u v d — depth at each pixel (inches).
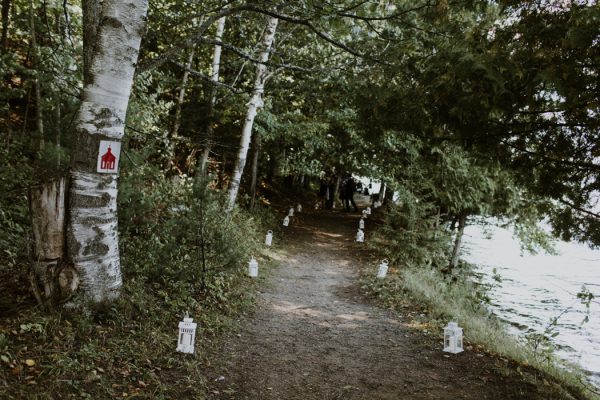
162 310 237.5
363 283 441.7
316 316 325.4
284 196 1048.2
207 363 207.6
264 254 514.9
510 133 221.0
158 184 333.7
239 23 575.8
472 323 331.9
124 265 250.5
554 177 228.2
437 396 200.8
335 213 1017.5
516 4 192.2
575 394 228.8
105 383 157.9
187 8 384.2
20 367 144.8
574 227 244.5
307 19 255.4
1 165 252.8
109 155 193.0
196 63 630.5
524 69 184.7
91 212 190.4
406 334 288.8
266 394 192.5
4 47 382.3
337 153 684.7
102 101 189.2
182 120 561.3
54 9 360.8
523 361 259.0
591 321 512.1
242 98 556.4
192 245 317.4
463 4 224.8
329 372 224.2
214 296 300.4
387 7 285.6
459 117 206.2
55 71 288.7
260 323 293.1
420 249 520.1
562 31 176.6
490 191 544.4
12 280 194.7
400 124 246.4
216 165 677.3
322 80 503.2
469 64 190.1
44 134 264.7
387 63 260.8
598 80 174.7
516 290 636.1
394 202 569.9
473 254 902.4
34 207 184.1
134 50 196.1
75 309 186.4
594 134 205.8
